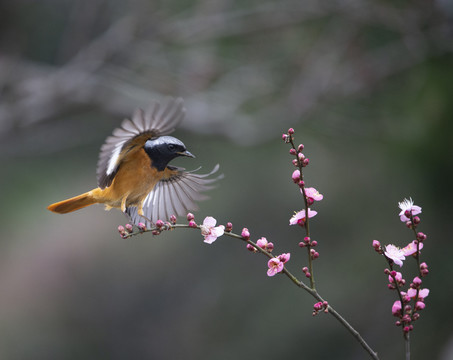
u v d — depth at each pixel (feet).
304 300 44.83
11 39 45.11
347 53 39.83
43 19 47.03
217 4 42.24
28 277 57.98
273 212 47.85
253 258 50.80
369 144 39.75
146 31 43.62
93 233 60.70
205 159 46.78
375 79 38.29
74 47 47.09
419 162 33.58
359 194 40.50
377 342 40.88
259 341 45.85
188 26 42.16
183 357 51.55
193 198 20.40
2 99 45.42
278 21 40.57
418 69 35.68
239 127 43.29
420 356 34.88
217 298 51.85
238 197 48.08
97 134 49.08
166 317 55.77
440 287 34.06
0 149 46.39
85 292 58.54
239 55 43.45
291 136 14.29
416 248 14.10
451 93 32.48
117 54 46.24
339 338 42.45
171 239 58.49
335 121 39.34
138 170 19.01
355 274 41.16
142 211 19.57
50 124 47.85
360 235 40.73
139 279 58.65
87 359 56.65
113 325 57.21
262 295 48.67
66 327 57.47
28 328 56.59
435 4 34.78
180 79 43.68
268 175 46.70
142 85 44.96
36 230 56.13
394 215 38.29
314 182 42.98
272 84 42.55
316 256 14.17
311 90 40.50
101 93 44.96
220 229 14.83
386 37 38.73
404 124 34.81
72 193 47.39
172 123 16.72
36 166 47.75
